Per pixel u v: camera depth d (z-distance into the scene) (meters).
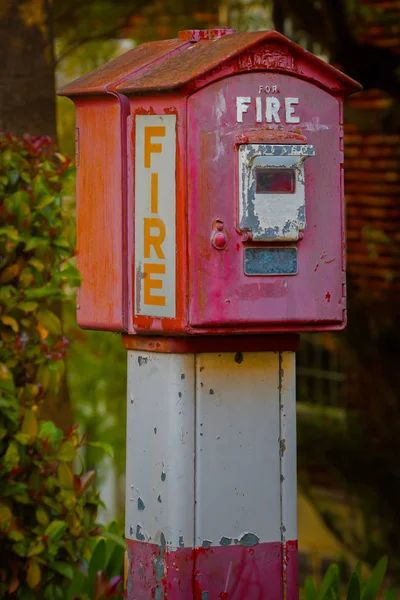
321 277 7.09
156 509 7.21
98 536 9.05
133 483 7.39
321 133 7.07
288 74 6.95
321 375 20.70
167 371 7.12
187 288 6.79
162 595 7.16
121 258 7.22
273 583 7.33
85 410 24.89
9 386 8.38
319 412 20.14
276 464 7.33
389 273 19.59
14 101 11.02
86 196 7.56
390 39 19.14
